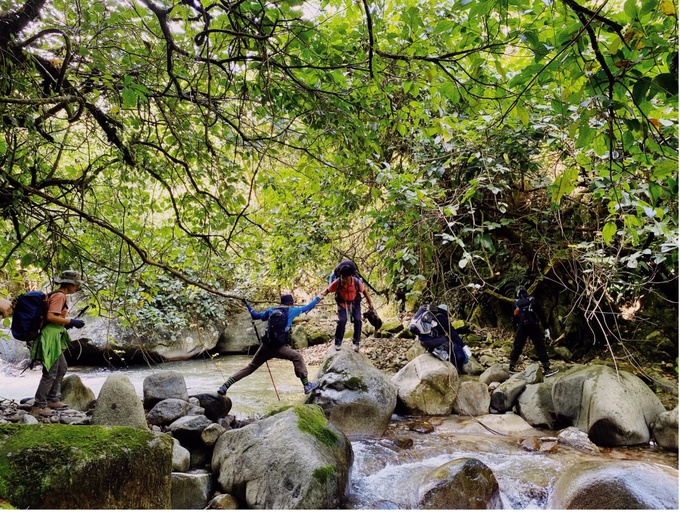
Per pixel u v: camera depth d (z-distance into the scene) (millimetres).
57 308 4262
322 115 3387
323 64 3148
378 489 3910
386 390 5422
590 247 5883
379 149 3621
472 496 3521
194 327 10492
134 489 2396
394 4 3514
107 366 9297
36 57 3164
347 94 3324
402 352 9320
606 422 4797
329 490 3396
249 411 5852
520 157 5395
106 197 4637
